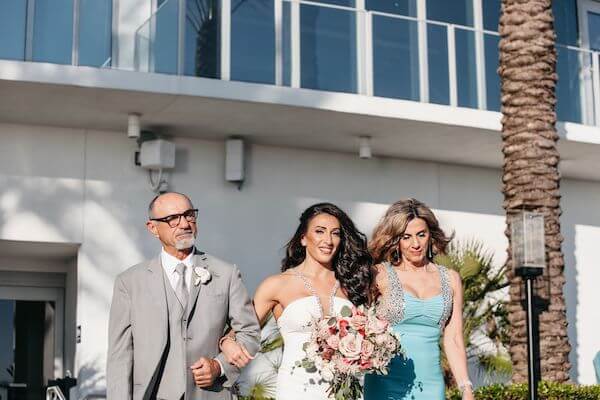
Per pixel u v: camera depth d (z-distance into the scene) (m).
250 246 13.56
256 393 12.78
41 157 12.62
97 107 12.00
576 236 16.12
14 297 14.24
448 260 12.12
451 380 11.35
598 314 16.09
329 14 12.84
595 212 16.38
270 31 12.41
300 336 6.09
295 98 12.21
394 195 14.64
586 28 16.61
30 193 12.52
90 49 12.62
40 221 12.51
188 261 5.91
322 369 5.84
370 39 13.01
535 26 11.34
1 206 12.38
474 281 12.35
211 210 13.39
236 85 11.96
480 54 13.73
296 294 6.16
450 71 13.49
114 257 12.77
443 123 13.03
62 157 12.71
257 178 13.77
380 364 5.86
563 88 14.48
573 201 16.22
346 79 12.79
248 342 5.86
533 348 9.25
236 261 13.46
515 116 11.18
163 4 11.91
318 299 6.15
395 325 6.45
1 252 13.44
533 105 11.15
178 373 5.68
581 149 14.43
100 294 12.66
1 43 12.10
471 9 15.34
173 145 12.97
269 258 13.66
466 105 13.53
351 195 14.34
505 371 13.08
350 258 6.25
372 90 12.92
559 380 10.63
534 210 10.91
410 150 14.29
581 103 14.56
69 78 11.24
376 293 6.45
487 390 10.11
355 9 12.98
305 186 14.06
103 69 11.38
